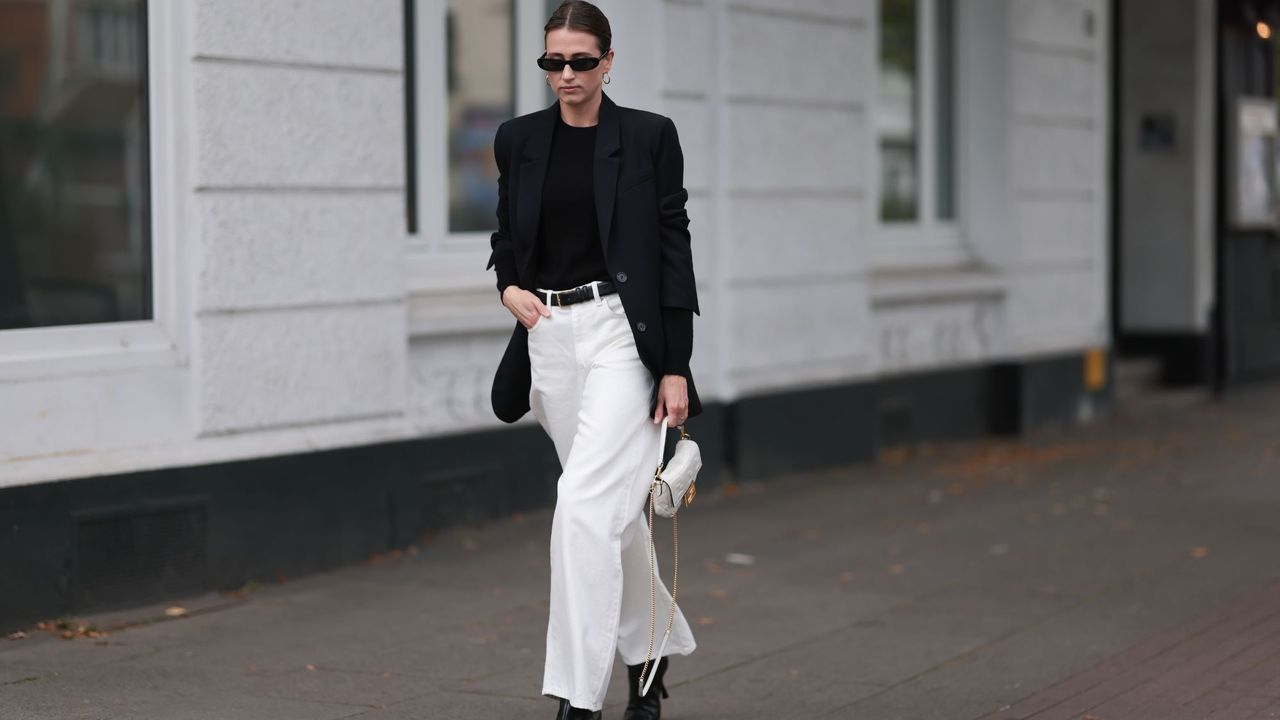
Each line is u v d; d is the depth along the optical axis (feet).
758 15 50.37
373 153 38.32
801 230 52.54
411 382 41.39
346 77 37.60
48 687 27.73
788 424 52.31
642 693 24.41
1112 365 70.74
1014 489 50.80
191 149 34.63
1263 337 82.53
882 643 31.40
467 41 45.34
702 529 43.75
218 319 35.19
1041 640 31.55
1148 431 65.98
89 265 34.27
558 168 23.48
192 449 34.91
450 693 27.63
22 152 33.71
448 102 44.73
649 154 23.50
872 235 59.06
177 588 34.63
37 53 33.88
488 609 34.19
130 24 34.40
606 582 22.79
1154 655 30.27
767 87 50.85
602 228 23.11
